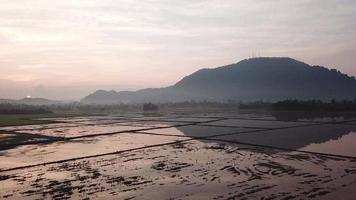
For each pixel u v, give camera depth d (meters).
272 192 18.78
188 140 40.56
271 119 73.44
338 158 28.38
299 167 25.02
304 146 34.97
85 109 158.50
